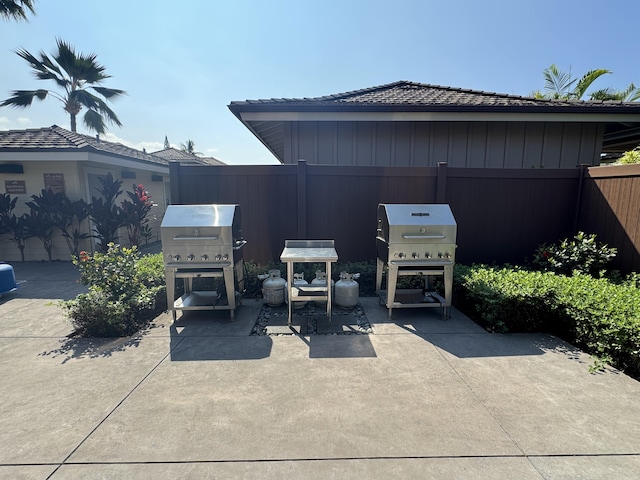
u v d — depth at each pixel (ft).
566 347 10.59
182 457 6.11
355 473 5.76
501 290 12.00
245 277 15.88
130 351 10.37
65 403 7.70
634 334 8.84
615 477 5.67
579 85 42.47
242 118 20.12
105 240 25.89
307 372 9.09
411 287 15.98
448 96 22.22
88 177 26.30
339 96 22.45
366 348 10.57
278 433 6.72
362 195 17.06
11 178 25.43
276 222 17.20
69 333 11.82
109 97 47.78
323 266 16.78
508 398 7.88
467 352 10.27
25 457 6.09
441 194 16.92
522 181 17.17
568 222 17.47
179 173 16.93
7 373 9.06
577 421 7.07
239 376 8.88
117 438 6.59
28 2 29.60
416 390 8.21
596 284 12.11
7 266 16.70
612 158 42.73
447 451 6.25
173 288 12.67
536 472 5.78
